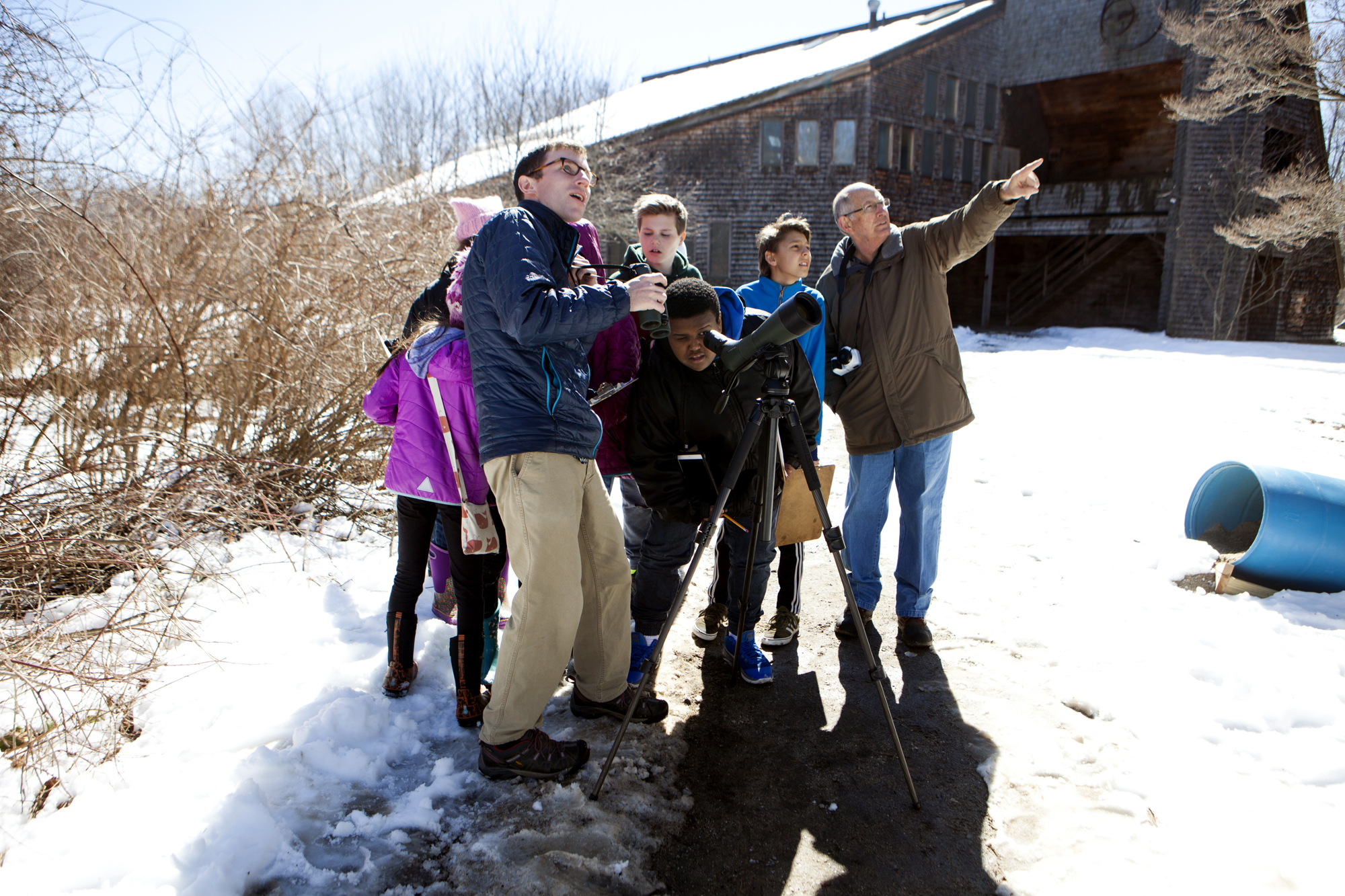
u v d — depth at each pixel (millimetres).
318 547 3945
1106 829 2135
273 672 2742
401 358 2641
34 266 3521
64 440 3598
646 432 2703
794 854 2090
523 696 2213
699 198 22000
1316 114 20969
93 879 1807
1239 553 4047
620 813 2188
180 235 4148
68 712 2357
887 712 2250
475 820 2131
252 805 2002
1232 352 14797
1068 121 25938
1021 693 2832
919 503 3133
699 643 3289
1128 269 25422
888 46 22125
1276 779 2303
